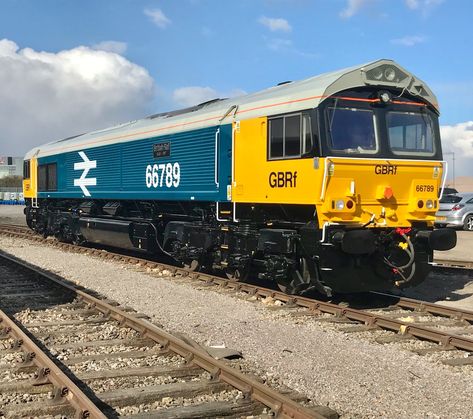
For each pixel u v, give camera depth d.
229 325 7.90
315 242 8.69
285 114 9.25
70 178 18.38
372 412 4.80
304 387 5.38
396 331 7.56
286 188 9.21
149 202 14.21
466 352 6.69
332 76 8.85
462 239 20.81
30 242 20.59
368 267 8.98
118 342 6.88
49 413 4.69
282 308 8.97
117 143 15.16
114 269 13.44
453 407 4.97
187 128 12.02
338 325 7.94
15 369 5.72
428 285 11.73
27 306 9.10
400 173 9.06
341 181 8.59
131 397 4.97
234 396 5.10
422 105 9.57
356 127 8.88
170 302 9.56
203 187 11.47
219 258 11.36
